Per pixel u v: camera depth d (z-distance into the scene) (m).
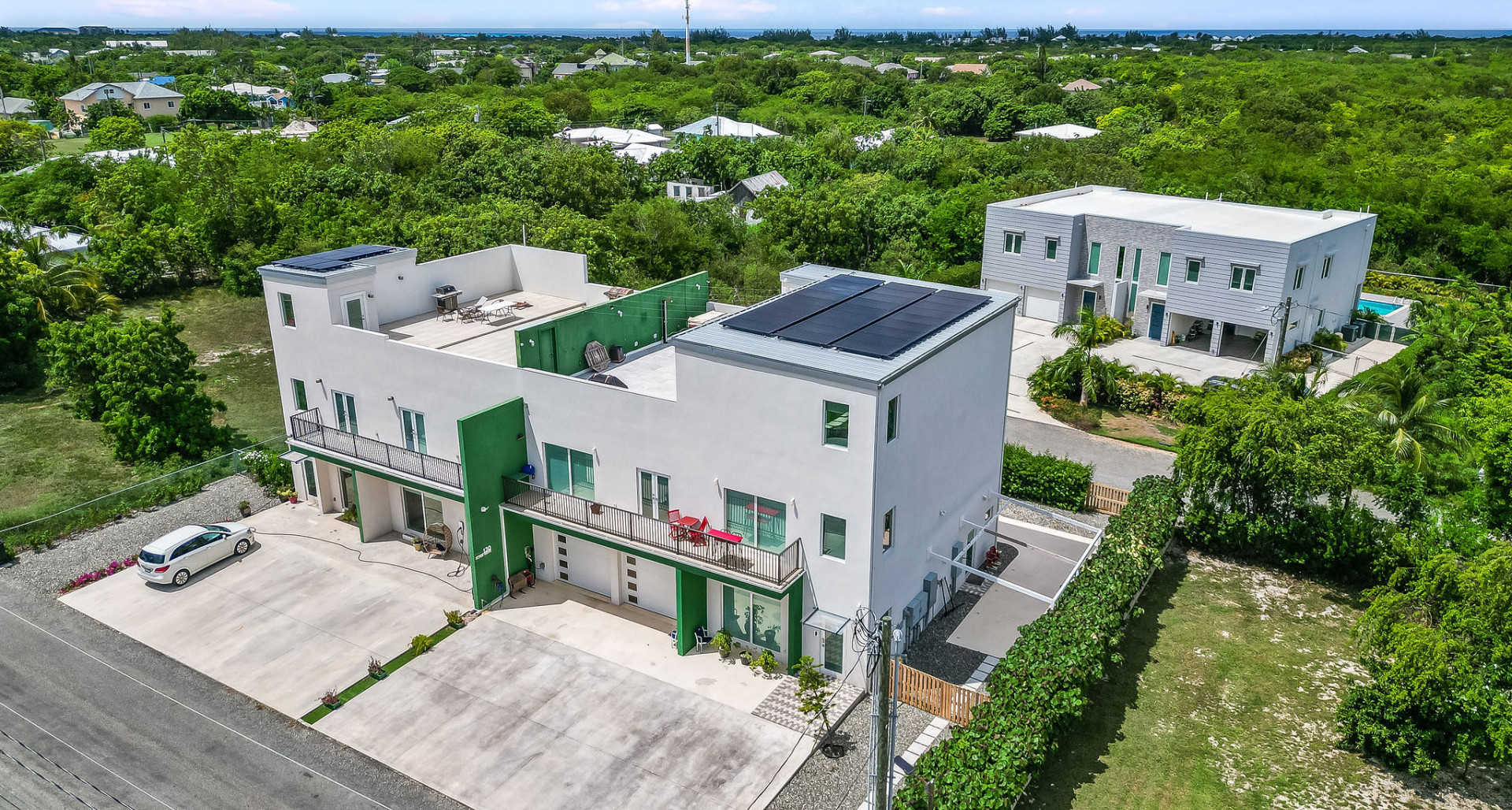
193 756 18.75
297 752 18.91
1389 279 58.47
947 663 22.00
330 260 27.64
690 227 61.53
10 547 26.61
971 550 25.39
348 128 79.50
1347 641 23.08
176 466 32.62
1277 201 68.62
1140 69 147.00
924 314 22.23
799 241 61.88
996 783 16.22
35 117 120.50
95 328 34.50
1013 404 40.00
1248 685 21.38
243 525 27.19
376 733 19.47
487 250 31.56
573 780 18.20
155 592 24.69
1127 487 31.84
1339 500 25.81
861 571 19.77
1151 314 48.66
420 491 25.98
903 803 16.17
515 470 23.81
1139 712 20.41
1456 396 36.31
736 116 120.12
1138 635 23.30
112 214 63.62
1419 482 28.52
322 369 26.78
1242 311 44.19
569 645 22.45
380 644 22.48
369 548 26.98
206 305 54.81
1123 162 81.12
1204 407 28.30
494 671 21.48
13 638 22.58
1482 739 17.50
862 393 18.22
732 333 20.80
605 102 130.62
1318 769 18.73
